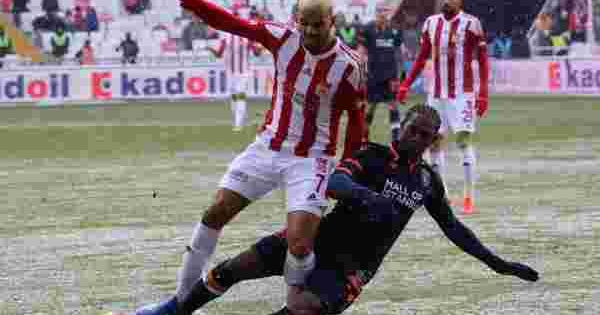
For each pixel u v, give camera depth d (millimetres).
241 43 48281
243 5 74250
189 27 74875
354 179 12141
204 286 12742
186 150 39531
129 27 77125
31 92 66875
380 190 12188
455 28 25984
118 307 15281
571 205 25234
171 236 21375
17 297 15930
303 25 12430
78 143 42562
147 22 77312
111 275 17547
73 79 67562
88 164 35156
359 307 15156
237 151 39062
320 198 12484
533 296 15797
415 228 22172
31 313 14914
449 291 16203
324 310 11844
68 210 25109
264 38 12742
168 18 77625
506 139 43188
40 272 17828
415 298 15734
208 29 74875
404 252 19453
